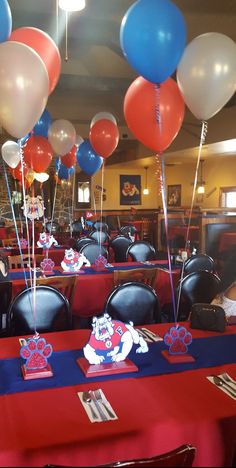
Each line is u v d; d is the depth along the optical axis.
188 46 2.20
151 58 2.02
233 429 1.38
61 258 6.05
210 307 2.29
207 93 2.20
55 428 1.29
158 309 2.77
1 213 11.45
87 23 6.19
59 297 2.60
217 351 1.97
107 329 1.78
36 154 4.66
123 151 12.26
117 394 1.52
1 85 1.87
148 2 2.00
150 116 2.25
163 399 1.49
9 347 2.02
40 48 2.22
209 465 1.36
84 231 8.59
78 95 9.93
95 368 1.70
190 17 5.40
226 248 7.61
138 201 14.66
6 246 6.48
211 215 7.90
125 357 1.79
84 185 13.81
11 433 1.26
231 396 1.51
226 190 11.18
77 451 1.23
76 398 1.49
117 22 6.23
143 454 1.29
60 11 5.84
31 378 1.65
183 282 3.24
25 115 1.98
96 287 3.83
